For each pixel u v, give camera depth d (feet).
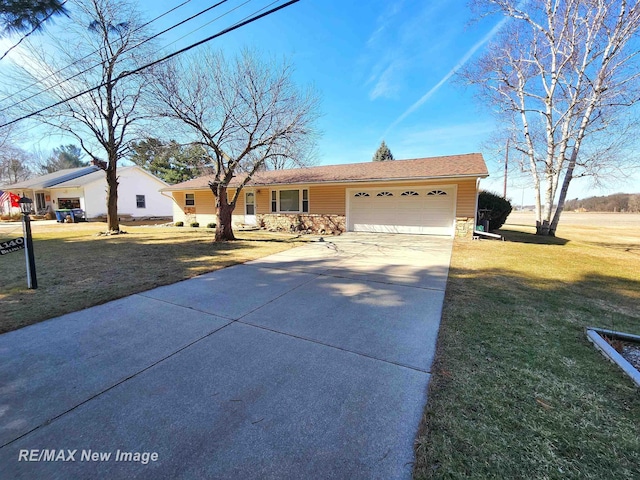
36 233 41.91
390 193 39.42
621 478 4.76
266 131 29.78
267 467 4.99
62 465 5.05
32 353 8.89
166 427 5.92
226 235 32.96
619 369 7.88
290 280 16.99
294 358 8.58
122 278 17.29
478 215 40.86
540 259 22.95
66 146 139.95
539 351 8.87
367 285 15.97
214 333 10.25
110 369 8.04
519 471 4.89
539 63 38.45
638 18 30.30
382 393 6.97
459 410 6.35
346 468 4.97
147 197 77.97
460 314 11.80
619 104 33.71
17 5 16.35
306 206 45.55
